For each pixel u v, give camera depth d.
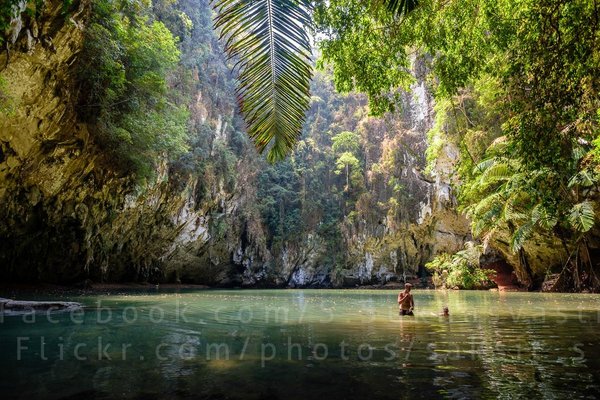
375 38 6.52
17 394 3.18
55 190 17.30
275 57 3.43
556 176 5.87
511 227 20.94
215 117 29.78
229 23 3.36
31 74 11.41
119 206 22.11
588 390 3.27
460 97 20.41
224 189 29.92
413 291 22.97
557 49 5.00
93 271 24.02
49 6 10.56
